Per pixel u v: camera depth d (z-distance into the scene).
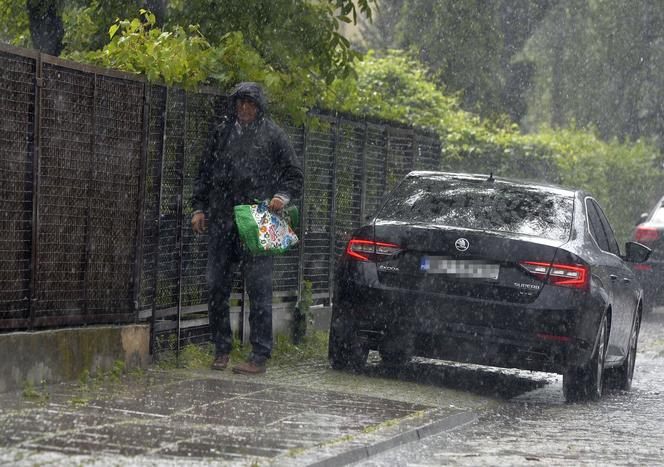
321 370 21.98
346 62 26.38
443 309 20.31
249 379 19.84
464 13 73.00
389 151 30.19
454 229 20.48
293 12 25.47
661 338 34.88
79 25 25.50
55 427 14.26
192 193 21.81
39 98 17.30
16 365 16.78
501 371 25.23
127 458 12.84
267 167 20.38
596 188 50.19
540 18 76.44
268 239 19.97
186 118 21.39
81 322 18.55
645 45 75.44
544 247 20.17
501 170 43.62
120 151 19.28
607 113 75.81
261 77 22.98
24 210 17.25
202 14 25.59
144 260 20.17
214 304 20.58
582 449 16.25
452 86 73.00
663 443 17.23
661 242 40.38
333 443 14.60
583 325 20.12
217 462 12.97
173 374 19.59
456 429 17.42
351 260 21.02
